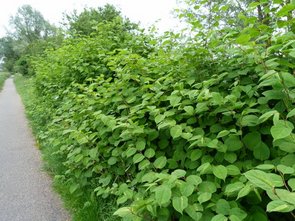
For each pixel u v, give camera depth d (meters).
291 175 1.64
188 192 1.77
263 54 2.10
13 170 5.17
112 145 3.13
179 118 2.52
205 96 2.16
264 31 2.21
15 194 4.15
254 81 2.52
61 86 6.18
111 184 3.10
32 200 3.92
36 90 9.60
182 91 2.46
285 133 1.53
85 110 3.41
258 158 1.99
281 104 2.06
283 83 1.76
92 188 3.44
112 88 3.24
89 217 3.05
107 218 2.90
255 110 2.04
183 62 2.99
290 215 1.89
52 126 5.14
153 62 3.40
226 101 2.14
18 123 9.92
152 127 2.88
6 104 15.98
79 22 11.88
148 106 2.55
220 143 2.09
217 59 2.86
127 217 1.87
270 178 1.38
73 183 3.48
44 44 22.89
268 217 1.91
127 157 2.67
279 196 1.28
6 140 7.55
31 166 5.29
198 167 2.09
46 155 5.48
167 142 2.69
